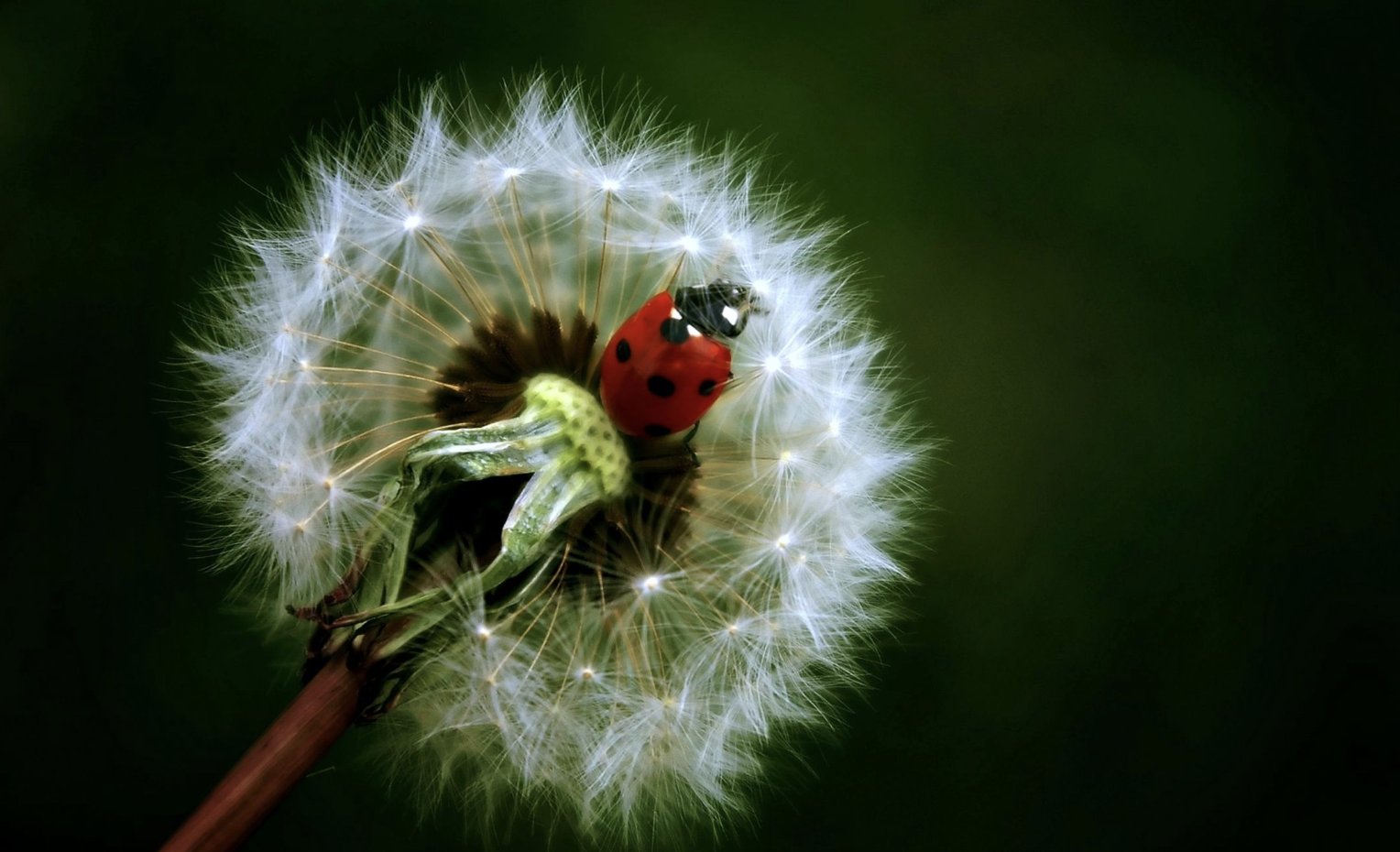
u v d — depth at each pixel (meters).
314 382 0.11
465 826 0.12
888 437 0.11
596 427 0.10
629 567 0.10
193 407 0.12
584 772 0.11
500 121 0.11
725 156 0.11
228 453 0.11
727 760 0.11
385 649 0.10
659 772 0.11
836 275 0.11
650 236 0.11
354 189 0.11
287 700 0.12
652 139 0.11
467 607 0.10
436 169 0.11
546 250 0.11
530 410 0.10
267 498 0.11
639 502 0.11
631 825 0.12
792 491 0.11
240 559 0.11
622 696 0.11
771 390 0.11
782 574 0.11
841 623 0.11
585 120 0.11
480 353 0.11
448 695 0.10
